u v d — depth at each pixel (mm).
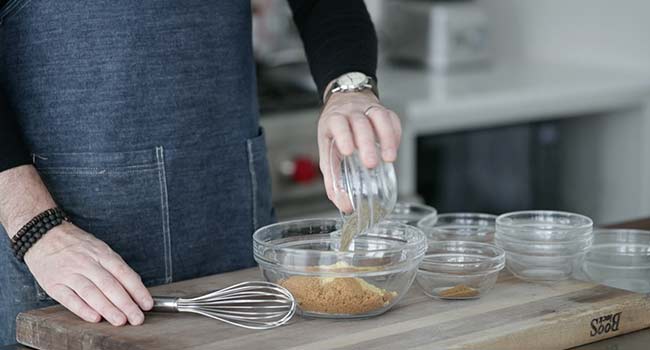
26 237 1290
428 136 2795
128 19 1436
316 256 1211
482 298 1271
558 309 1222
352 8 1562
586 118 3188
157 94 1470
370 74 1490
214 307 1228
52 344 1196
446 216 1510
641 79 3053
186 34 1479
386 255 1205
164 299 1231
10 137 1330
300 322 1188
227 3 1523
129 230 1483
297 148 2537
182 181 1509
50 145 1457
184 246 1528
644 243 1421
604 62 3312
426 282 1274
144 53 1451
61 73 1436
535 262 1341
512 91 2838
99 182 1459
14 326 1480
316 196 2588
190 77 1491
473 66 3275
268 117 2480
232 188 1567
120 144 1459
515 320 1182
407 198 2691
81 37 1426
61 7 1417
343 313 1187
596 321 1216
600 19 3299
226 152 1552
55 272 1251
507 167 3006
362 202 1173
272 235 1324
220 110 1533
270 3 3002
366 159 1169
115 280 1229
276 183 2523
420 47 3234
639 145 3084
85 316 1202
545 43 3459
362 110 1260
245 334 1144
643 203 3105
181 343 1116
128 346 1112
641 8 3172
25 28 1429
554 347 1186
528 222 1436
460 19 3209
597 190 3221
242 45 1562
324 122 1280
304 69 2982
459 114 2742
